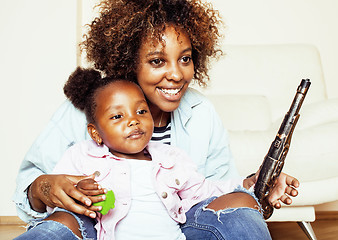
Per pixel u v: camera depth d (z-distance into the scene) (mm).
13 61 2826
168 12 1253
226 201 1116
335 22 3234
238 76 2924
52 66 2834
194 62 1444
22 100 2830
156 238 1104
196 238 1094
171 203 1145
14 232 2562
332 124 2205
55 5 2838
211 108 1487
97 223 1077
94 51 1370
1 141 2828
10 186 2824
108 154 1191
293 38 3234
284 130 1131
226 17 3221
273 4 3232
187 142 1431
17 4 2826
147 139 1197
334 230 2521
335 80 3254
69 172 1190
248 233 1008
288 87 2928
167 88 1249
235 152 2098
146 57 1240
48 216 1031
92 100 1235
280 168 1143
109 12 1343
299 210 2205
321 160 2107
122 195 1125
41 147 1305
